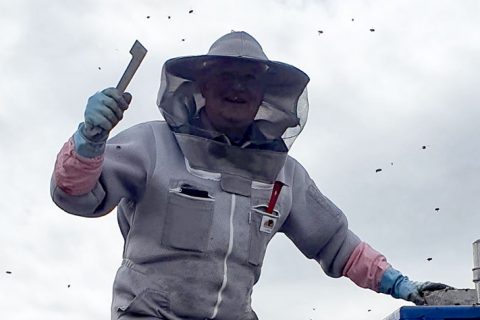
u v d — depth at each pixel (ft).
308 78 12.94
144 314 12.21
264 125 12.81
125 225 13.01
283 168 13.26
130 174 12.42
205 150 12.55
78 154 11.73
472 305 11.18
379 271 13.50
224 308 12.37
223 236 12.37
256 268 12.67
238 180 12.59
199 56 12.57
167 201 12.38
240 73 12.69
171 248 12.30
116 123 11.70
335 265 13.78
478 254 12.55
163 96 12.60
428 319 11.12
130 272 12.41
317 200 13.62
